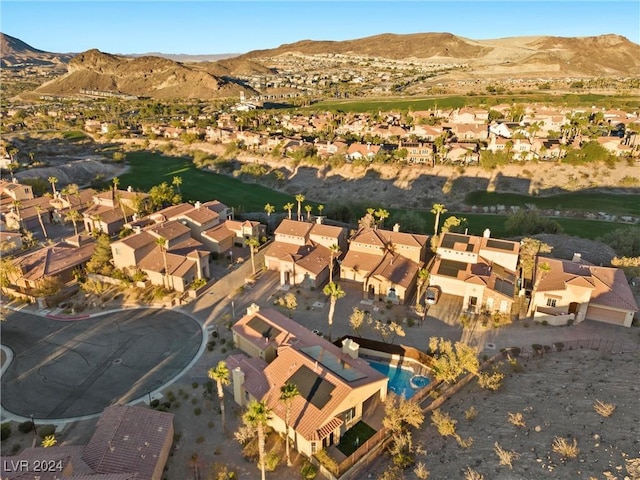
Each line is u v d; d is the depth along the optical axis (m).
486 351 52.72
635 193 114.12
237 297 66.81
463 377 47.78
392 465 37.22
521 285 66.06
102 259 73.19
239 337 53.50
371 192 125.31
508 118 188.50
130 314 62.31
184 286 67.81
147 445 37.19
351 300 65.62
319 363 45.38
